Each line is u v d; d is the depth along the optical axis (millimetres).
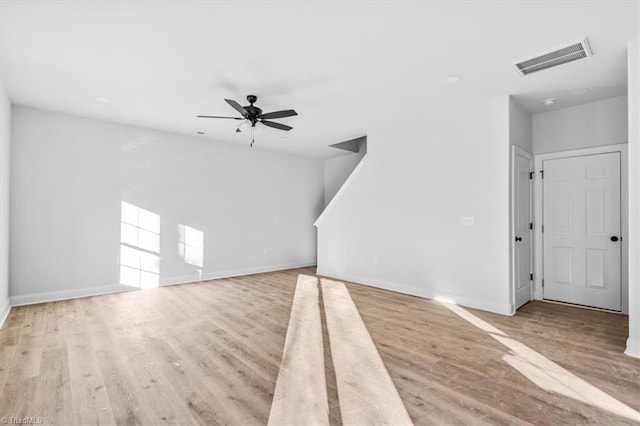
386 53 2865
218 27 2469
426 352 2676
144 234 5145
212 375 2293
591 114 3963
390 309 3922
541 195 4344
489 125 3908
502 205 3781
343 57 2936
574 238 4086
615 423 1759
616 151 3783
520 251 4016
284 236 7098
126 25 2438
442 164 4367
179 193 5535
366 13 2297
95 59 2959
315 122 4895
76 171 4559
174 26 2453
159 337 3012
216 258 5992
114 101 4012
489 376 2270
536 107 4152
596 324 3348
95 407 1911
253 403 1951
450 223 4270
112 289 4824
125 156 4973
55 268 4387
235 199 6289
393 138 4992
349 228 5684
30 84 3500
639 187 2592
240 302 4258
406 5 2207
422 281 4570
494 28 2475
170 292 4855
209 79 3387
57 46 2729
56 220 4398
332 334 3088
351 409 1891
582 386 2133
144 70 3178
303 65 3088
